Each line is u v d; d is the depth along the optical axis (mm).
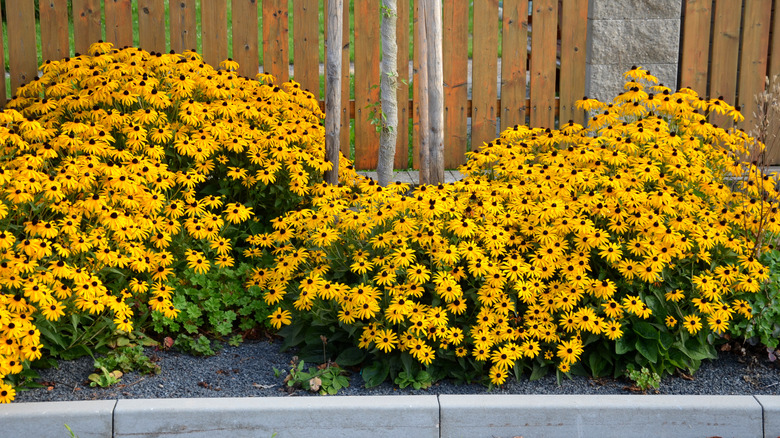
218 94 4883
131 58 5078
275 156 4598
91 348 3711
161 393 3494
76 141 4188
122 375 3617
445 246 3693
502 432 3303
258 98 5059
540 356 3691
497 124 7316
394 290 3576
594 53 6500
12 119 4160
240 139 4590
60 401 3277
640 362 3678
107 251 3648
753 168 4207
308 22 6293
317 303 3703
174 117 4867
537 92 6609
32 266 3391
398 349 3652
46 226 3561
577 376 3730
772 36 6668
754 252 3965
